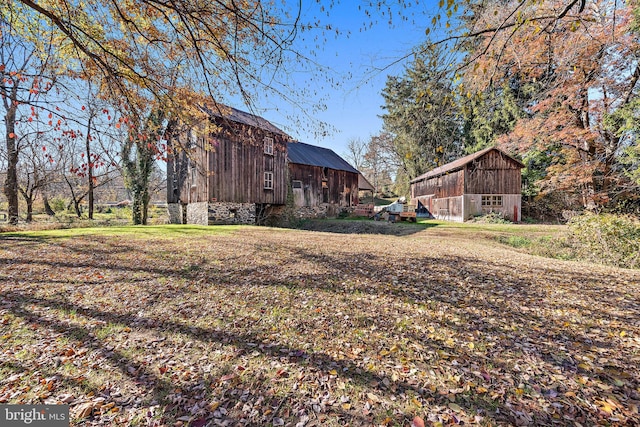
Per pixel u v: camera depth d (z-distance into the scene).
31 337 3.45
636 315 3.90
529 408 2.24
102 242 9.38
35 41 5.08
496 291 4.95
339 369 2.81
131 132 5.67
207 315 4.09
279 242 10.09
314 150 27.44
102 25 5.08
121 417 2.22
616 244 8.62
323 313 4.13
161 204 35.47
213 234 11.98
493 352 3.08
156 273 6.07
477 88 4.24
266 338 3.45
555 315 3.97
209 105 6.54
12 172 14.91
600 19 5.78
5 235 10.70
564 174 13.80
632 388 2.46
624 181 11.09
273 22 4.25
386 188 50.06
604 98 10.65
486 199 20.84
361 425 2.11
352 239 11.41
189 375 2.74
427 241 11.17
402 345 3.25
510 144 14.12
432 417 2.17
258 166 18.64
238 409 2.30
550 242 11.26
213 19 4.62
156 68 5.43
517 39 4.17
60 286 5.21
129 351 3.17
